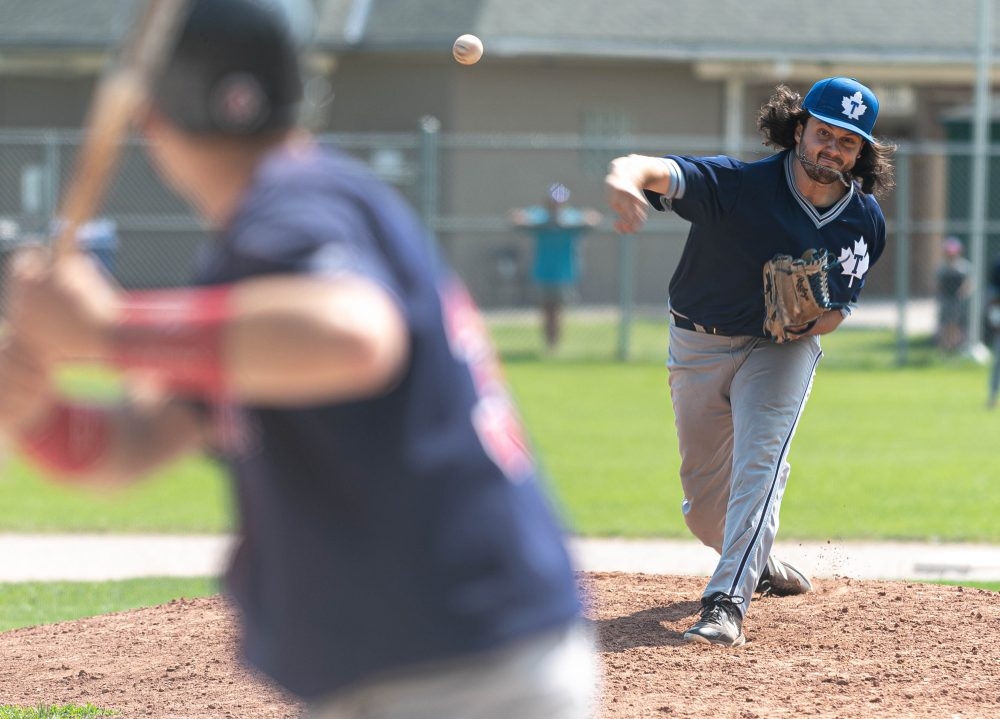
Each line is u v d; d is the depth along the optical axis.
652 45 90.38
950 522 33.12
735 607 19.64
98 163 6.59
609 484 38.41
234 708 17.48
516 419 8.23
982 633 20.42
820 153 18.75
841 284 19.61
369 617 7.26
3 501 37.88
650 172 18.16
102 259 66.81
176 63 6.93
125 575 28.73
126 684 18.70
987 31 68.62
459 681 7.32
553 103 90.44
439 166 88.62
